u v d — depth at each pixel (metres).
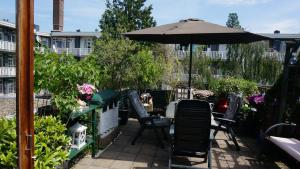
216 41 6.10
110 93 5.55
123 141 5.28
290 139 4.14
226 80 10.13
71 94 3.51
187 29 4.48
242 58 14.96
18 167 1.43
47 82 3.30
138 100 5.59
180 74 11.37
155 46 12.39
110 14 27.69
